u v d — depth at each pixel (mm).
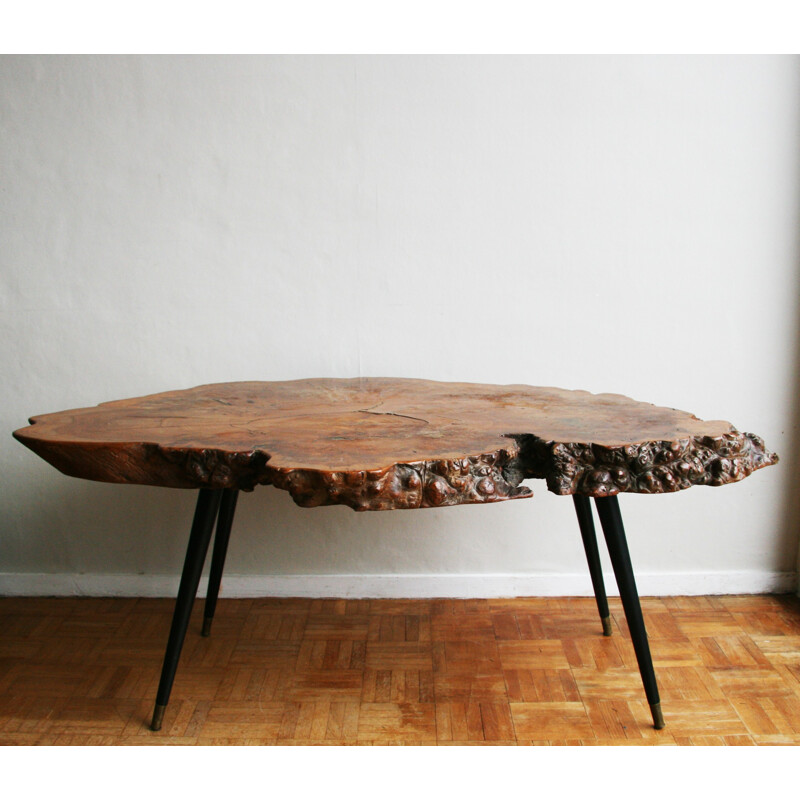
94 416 2014
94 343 2699
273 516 2773
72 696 2164
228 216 2639
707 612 2650
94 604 2754
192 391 2398
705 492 2746
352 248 2658
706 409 2719
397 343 2709
